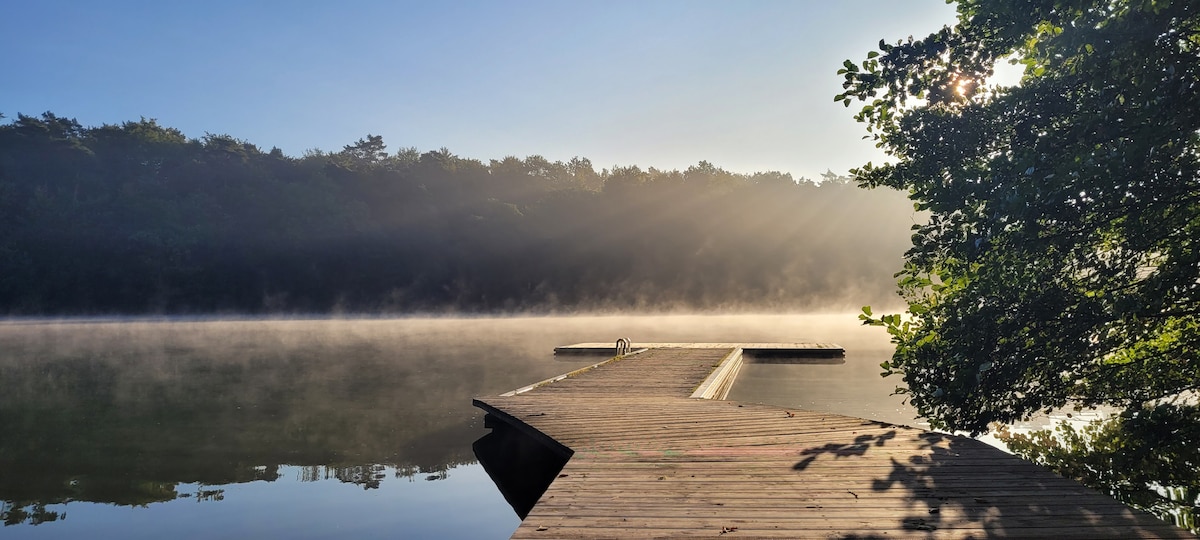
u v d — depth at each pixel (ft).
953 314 20.89
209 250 181.37
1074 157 18.81
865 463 17.42
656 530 12.65
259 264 183.62
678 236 222.28
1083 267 20.26
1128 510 13.42
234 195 195.31
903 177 23.97
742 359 60.64
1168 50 17.80
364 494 22.31
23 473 24.93
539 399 31.14
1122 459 20.94
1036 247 19.63
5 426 33.63
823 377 48.85
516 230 216.33
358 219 204.54
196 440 30.32
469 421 34.35
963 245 19.88
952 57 22.45
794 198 236.22
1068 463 22.30
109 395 43.75
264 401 40.73
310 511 20.59
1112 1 18.66
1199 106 17.37
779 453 18.70
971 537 12.14
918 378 22.11
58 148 194.18
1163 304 18.84
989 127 22.03
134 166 206.59
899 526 12.74
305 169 221.66
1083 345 19.89
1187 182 18.42
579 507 14.02
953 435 20.93
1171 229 19.35
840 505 14.01
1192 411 19.56
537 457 27.43
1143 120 17.72
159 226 181.78
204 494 22.38
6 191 169.58
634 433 22.13
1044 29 19.88
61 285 164.86
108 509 20.88
